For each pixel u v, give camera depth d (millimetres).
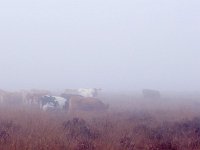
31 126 16688
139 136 15219
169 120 21312
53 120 20078
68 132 15750
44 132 15000
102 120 20047
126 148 13250
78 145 13227
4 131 15094
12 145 12336
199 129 17141
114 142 13734
